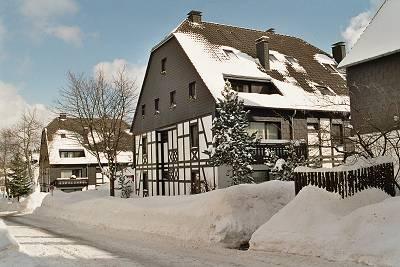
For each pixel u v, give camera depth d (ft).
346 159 40.14
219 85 73.87
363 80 58.49
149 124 98.99
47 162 168.96
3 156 172.86
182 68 83.10
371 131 46.85
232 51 87.04
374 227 24.58
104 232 45.75
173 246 33.99
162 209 43.16
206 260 27.68
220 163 61.16
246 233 34.09
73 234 45.37
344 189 29.58
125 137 131.44
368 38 59.31
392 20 58.39
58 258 29.40
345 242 25.02
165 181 92.94
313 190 31.12
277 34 106.52
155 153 95.50
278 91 79.97
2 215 87.81
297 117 77.61
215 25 95.61
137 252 31.68
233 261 26.99
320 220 28.14
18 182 143.23
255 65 84.79
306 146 56.75
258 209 36.29
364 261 23.17
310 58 100.17
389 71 55.11
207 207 37.22
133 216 46.65
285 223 29.68
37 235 45.01
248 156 60.85
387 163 33.83
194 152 78.64
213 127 62.44
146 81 101.04
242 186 37.55
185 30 87.76
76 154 170.40
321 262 24.57
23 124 154.30
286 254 27.45
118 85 95.50
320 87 87.35
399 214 24.53
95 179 168.66
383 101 55.52
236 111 62.34
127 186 105.29
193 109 78.64
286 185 40.04
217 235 33.91
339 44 104.63
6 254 28.76
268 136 75.36
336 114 80.12
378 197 30.37
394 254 22.15
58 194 88.48
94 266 26.43
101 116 93.56
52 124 174.81
